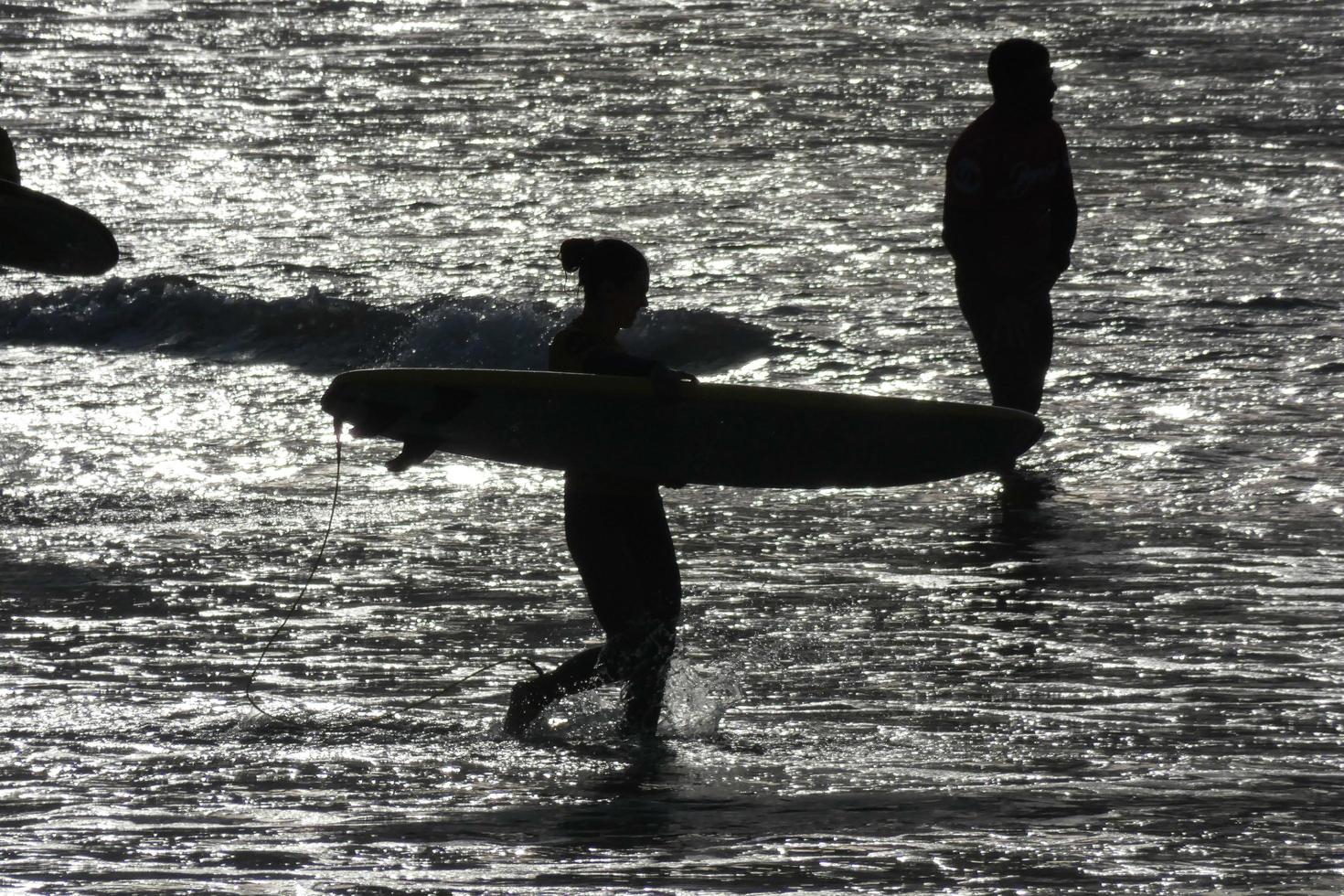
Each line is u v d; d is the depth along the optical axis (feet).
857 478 70.08
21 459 121.49
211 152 274.16
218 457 121.90
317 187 242.37
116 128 300.61
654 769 62.95
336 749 65.72
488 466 118.01
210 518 105.60
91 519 105.70
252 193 238.89
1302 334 147.84
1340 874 49.32
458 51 386.52
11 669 77.30
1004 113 112.06
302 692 73.92
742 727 68.90
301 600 88.22
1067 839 53.21
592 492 67.10
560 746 65.98
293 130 294.87
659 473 67.00
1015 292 114.11
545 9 449.06
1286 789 59.31
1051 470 114.32
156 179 250.98
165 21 451.53
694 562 96.32
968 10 426.10
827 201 221.46
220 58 392.27
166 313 166.71
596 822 55.88
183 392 144.36
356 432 67.51
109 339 165.48
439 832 54.65
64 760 64.34
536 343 159.94
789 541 100.32
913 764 63.26
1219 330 149.79
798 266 184.03
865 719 69.67
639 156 259.60
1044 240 114.01
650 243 198.08
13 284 177.78
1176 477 111.65
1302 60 343.26
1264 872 49.52
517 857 51.88
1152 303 160.04
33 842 53.52
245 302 166.40
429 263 191.01
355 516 106.01
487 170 251.39
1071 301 161.48
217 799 59.16
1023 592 89.04
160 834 54.54
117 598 89.30
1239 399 129.70
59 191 242.17
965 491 110.52
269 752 65.36
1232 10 412.57
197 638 82.17
